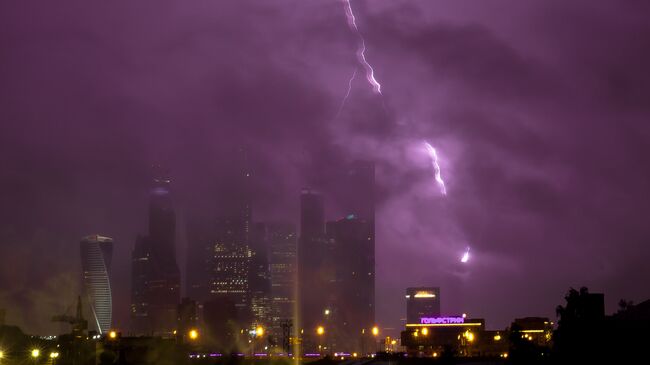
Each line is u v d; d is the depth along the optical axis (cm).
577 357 5778
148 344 11125
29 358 10519
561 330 5991
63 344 10838
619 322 5853
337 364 9506
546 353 6406
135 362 10919
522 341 6506
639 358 5466
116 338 10938
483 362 7956
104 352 10844
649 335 5569
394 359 9031
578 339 5828
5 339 10556
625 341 5653
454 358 8225
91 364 10756
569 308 5997
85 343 10894
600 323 5866
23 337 10831
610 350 5675
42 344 10781
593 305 5953
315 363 9794
